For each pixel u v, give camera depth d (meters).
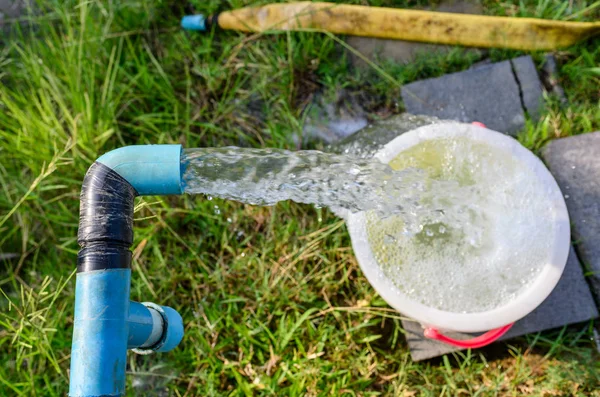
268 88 1.55
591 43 1.50
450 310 1.27
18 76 1.57
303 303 1.45
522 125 1.47
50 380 1.43
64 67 1.50
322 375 1.39
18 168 1.53
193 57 1.57
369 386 1.41
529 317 1.38
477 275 1.29
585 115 1.46
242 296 1.45
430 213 1.32
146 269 1.48
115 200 1.07
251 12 1.55
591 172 1.42
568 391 1.37
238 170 1.17
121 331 1.04
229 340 1.42
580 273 1.39
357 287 1.45
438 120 1.49
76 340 1.03
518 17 1.51
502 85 1.48
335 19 1.53
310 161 1.24
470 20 1.49
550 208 1.28
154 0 1.58
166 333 1.13
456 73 1.50
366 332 1.43
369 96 1.53
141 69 1.53
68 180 1.48
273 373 1.41
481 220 1.32
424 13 1.50
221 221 1.49
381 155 1.31
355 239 1.29
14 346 1.44
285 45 1.55
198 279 1.47
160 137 1.51
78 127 1.50
